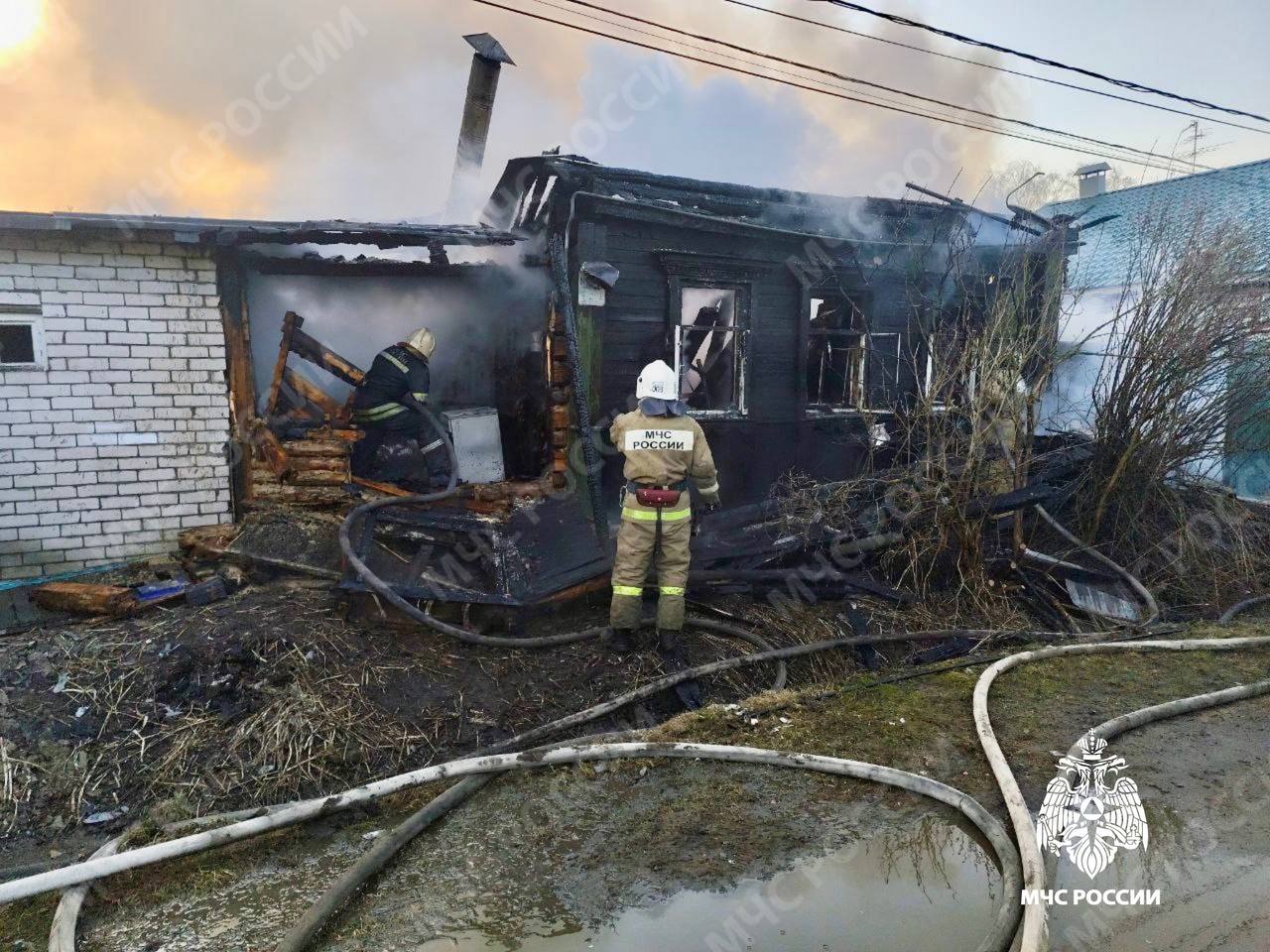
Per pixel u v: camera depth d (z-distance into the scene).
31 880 2.46
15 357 5.74
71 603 4.87
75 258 5.80
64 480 5.91
